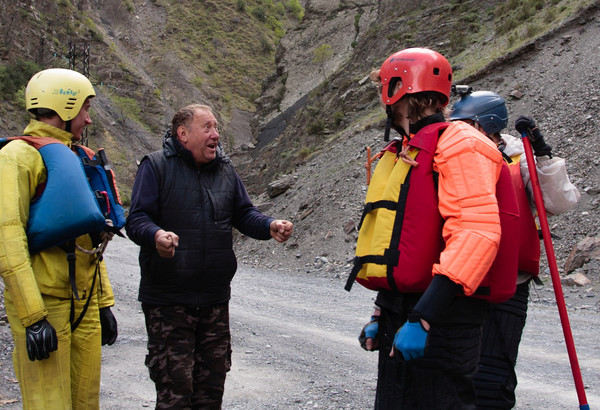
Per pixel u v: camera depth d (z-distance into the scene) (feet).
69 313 10.52
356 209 75.51
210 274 12.00
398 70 8.82
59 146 10.31
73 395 10.93
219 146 12.75
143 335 26.18
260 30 539.70
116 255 102.47
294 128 148.56
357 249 8.96
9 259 9.52
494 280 8.43
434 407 8.22
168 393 11.64
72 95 10.77
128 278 57.41
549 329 27.78
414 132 8.77
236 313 34.45
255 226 12.77
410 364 8.37
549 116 67.26
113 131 341.00
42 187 10.20
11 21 345.72
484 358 11.52
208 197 12.21
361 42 150.71
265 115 196.65
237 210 13.01
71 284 10.37
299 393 18.04
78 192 10.08
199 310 12.09
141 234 11.28
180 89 443.32
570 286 38.93
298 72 204.44
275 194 99.91
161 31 497.05
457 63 101.40
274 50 522.88
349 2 222.07
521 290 11.96
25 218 9.98
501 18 111.34
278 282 55.06
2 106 288.30
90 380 11.03
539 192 11.59
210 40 508.12
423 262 8.07
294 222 83.20
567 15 82.79
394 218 8.31
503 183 8.51
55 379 10.21
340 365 21.52
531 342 25.14
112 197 11.12
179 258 11.76
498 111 12.46
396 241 8.21
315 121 129.59
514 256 8.48
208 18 531.50
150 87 401.08
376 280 8.43
